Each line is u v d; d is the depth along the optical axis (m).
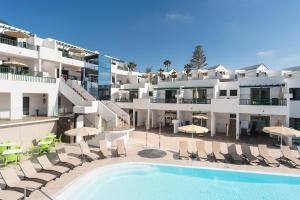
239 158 15.66
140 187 12.22
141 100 31.53
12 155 13.38
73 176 12.37
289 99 23.66
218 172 14.07
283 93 23.17
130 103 32.56
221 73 40.22
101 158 16.17
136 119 34.19
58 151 17.28
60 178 12.01
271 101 24.36
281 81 25.56
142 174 14.01
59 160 13.78
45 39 27.39
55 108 23.12
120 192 11.54
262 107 23.58
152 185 12.51
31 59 24.47
